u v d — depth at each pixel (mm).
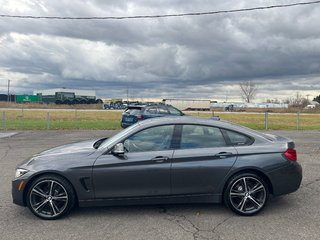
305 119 35906
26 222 4551
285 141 5082
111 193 4680
